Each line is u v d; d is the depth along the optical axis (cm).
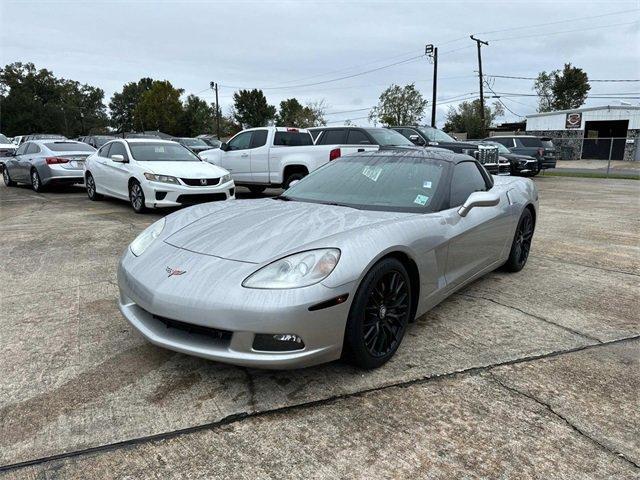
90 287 433
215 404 250
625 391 267
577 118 3353
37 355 301
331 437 225
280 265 253
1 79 6619
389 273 283
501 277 480
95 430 228
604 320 369
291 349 248
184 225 324
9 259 530
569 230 740
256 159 1011
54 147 1165
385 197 359
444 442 222
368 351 274
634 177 1902
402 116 5472
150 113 5747
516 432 230
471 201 358
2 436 223
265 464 207
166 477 199
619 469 206
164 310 255
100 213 843
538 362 299
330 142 1005
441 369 288
